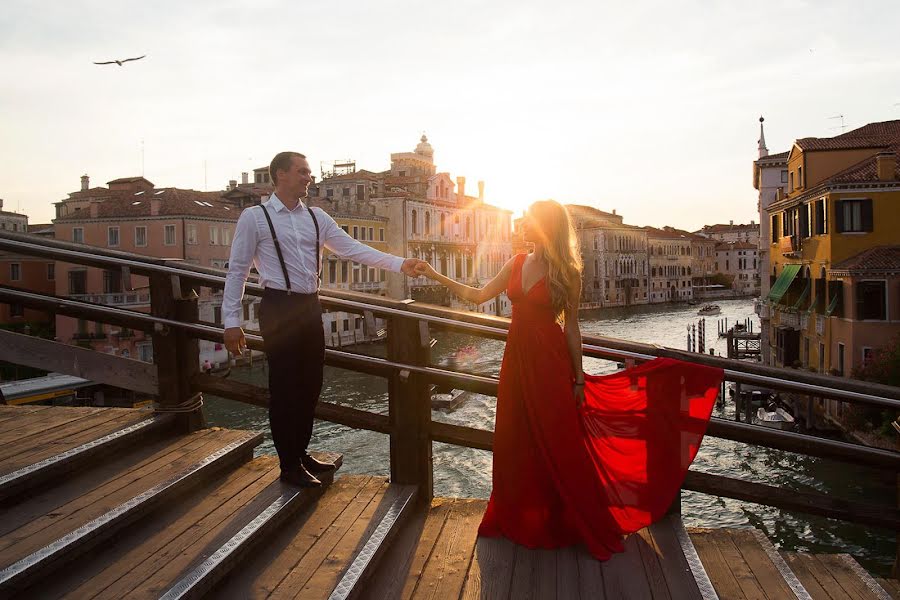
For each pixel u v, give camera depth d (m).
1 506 3.08
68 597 2.51
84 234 47.91
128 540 3.00
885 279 24.39
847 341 25.42
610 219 117.88
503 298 86.69
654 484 3.62
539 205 3.52
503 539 3.53
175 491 3.37
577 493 3.39
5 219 63.00
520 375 3.53
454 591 3.02
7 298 4.31
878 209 26.23
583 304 107.75
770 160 39.91
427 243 70.81
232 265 3.54
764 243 40.50
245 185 63.97
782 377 3.60
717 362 3.66
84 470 3.56
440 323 3.84
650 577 3.13
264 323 3.59
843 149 30.11
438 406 31.45
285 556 3.09
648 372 3.66
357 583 2.87
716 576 3.25
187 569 2.72
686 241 134.88
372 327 3.96
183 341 4.27
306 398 3.66
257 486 3.65
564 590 3.02
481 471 22.45
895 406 3.52
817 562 3.52
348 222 61.44
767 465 22.61
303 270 3.61
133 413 4.33
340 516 3.52
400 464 3.99
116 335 41.09
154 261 4.18
